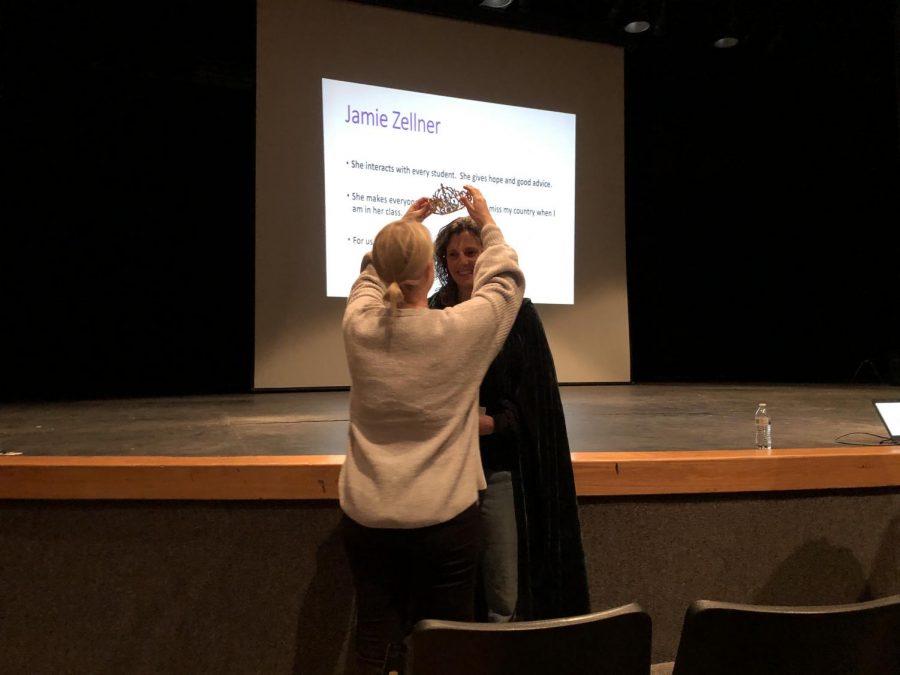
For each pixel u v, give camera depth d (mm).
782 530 1971
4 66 4633
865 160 5844
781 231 6258
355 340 1246
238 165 5652
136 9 4586
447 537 1205
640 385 5352
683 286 6254
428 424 1217
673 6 4922
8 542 1723
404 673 1235
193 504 1744
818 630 1047
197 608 1762
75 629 1742
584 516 1860
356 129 4688
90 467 1709
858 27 5102
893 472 2004
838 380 6293
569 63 5172
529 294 5043
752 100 5934
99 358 5492
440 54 4859
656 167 6074
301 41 4609
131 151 5375
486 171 4938
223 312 5738
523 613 1551
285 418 3182
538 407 1517
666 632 1921
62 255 5340
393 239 1246
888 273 5891
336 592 1784
